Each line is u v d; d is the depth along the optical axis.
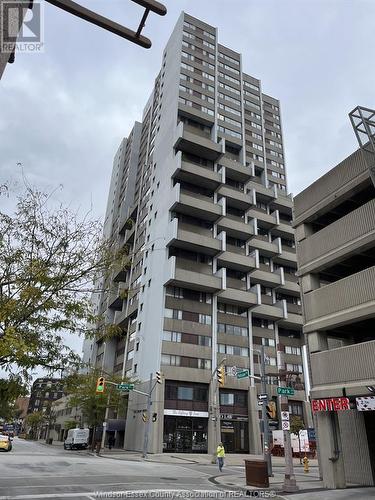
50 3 4.07
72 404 48.88
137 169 77.69
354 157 18.33
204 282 49.44
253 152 69.38
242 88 69.50
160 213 55.16
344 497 13.64
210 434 44.28
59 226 10.70
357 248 17.22
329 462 16.62
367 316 16.19
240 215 60.81
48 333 9.31
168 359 45.94
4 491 12.60
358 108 16.70
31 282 9.05
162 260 50.59
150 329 49.34
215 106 63.53
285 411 17.23
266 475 16.97
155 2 4.27
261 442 46.41
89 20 4.27
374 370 15.19
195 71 64.25
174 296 49.41
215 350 49.06
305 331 18.94
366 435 17.88
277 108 79.56
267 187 67.19
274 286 60.75
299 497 14.05
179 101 60.16
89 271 9.63
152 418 39.38
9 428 99.50
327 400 16.66
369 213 16.98
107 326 10.18
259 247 60.28
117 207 80.88
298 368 59.16
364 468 17.64
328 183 19.52
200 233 53.56
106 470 21.41
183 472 23.03
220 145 57.78
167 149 58.16
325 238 18.98
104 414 49.34
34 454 35.78
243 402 48.59
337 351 16.97
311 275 19.66
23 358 8.38
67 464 24.17
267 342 57.41
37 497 11.60
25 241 9.33
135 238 64.62
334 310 17.61
